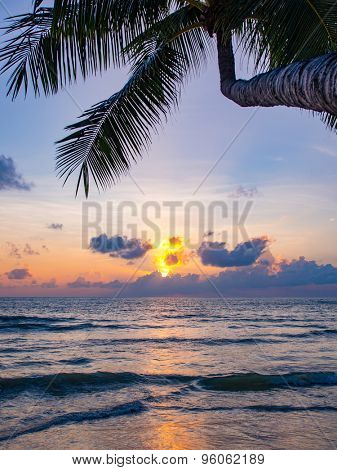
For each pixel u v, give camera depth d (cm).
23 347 1617
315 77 317
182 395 783
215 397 766
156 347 1595
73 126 588
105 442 515
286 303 7744
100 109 582
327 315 4012
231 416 633
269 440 523
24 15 569
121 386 869
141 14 517
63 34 502
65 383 895
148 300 9631
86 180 648
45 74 602
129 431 558
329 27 495
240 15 440
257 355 1375
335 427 579
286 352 1463
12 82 609
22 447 498
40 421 607
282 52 512
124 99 595
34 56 598
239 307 5938
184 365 1153
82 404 718
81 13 478
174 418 620
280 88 361
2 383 895
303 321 3200
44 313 3966
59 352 1463
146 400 743
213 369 1086
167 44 622
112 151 626
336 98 299
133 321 3027
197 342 1761
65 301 8156
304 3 461
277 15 471
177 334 2114
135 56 631
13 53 589
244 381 898
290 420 613
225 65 496
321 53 540
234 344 1702
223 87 493
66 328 2461
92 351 1482
